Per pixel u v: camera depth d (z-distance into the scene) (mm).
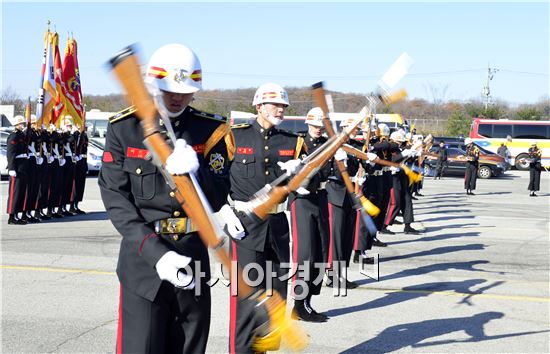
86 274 7418
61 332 5316
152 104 2791
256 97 5066
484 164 29562
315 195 5879
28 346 4961
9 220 11602
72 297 6391
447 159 29203
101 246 9258
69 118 13133
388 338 5410
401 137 11664
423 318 6016
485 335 5523
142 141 3178
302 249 5789
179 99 3119
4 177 21469
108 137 3219
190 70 3078
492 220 13648
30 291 6602
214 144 3334
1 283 6930
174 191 2879
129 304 3230
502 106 56375
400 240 10750
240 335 4121
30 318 5680
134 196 3229
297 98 35938
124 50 2729
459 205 17000
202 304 3311
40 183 12133
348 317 6027
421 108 54438
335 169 6855
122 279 3254
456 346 5223
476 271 8172
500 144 36688
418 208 16125
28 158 11680
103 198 3199
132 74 2732
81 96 13922
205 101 35688
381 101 3516
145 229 3088
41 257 8367
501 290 7148
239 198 5008
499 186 24750
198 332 3324
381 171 9188
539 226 12688
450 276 7852
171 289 3209
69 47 13953
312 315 5891
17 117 11625
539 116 49562
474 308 6391
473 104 53000
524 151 36594
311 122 6168
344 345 5211
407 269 8258
